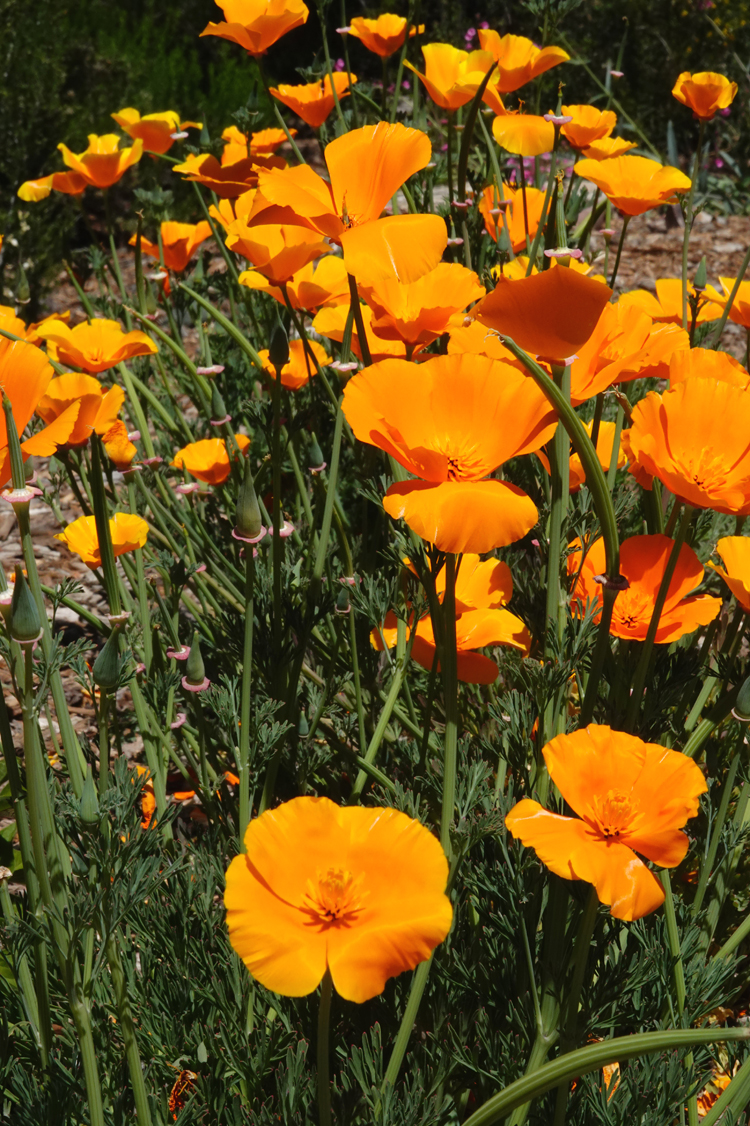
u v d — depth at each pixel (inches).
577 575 38.5
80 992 32.9
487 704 44.4
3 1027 35.5
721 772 41.6
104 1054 36.0
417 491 33.1
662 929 37.2
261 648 41.3
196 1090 35.7
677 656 38.5
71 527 41.9
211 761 43.0
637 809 32.7
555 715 37.0
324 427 53.8
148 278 61.9
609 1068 37.5
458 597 40.8
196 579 47.0
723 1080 38.1
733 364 36.5
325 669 44.2
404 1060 36.9
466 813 35.8
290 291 43.8
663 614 36.6
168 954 37.7
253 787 38.8
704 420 34.5
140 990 37.5
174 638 40.4
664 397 34.5
